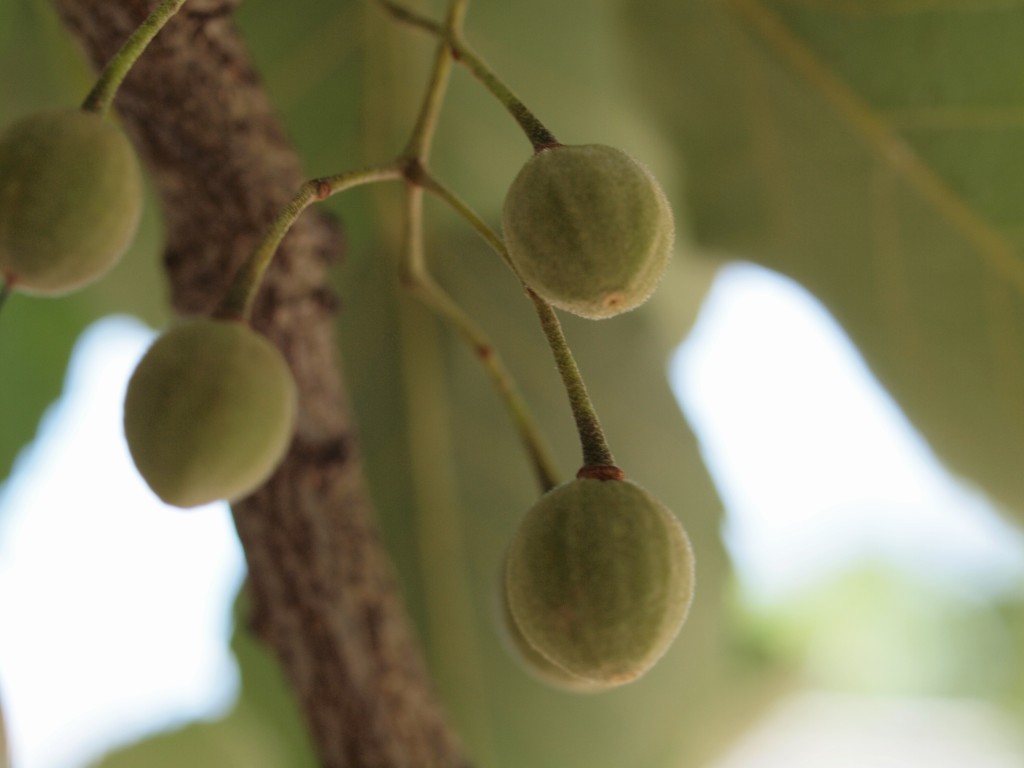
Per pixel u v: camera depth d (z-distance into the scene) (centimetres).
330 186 19
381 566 21
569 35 25
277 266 20
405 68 25
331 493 21
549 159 18
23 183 18
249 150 20
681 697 26
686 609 18
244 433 18
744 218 25
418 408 26
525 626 18
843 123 24
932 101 23
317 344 21
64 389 27
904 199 24
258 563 21
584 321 27
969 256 24
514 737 25
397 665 21
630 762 26
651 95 24
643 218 17
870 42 23
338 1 24
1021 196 23
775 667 42
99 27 19
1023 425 24
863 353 25
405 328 26
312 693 21
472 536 26
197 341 18
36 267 18
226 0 20
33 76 24
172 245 20
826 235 24
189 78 20
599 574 17
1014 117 23
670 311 27
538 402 27
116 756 29
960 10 23
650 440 27
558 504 18
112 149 18
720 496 27
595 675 17
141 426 18
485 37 25
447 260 26
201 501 18
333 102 25
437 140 26
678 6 24
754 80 24
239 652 26
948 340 24
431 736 21
